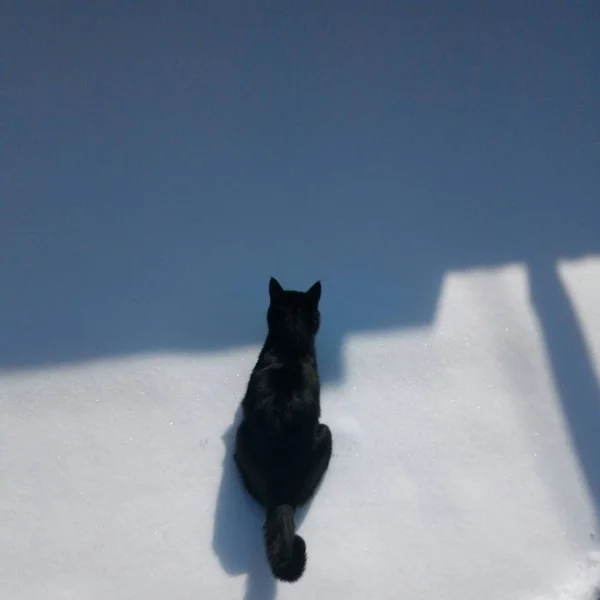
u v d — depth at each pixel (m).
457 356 1.44
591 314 1.50
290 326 1.27
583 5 1.89
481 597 1.22
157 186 1.62
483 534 1.27
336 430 1.35
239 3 1.85
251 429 1.21
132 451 1.33
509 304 1.50
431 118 1.73
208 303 1.48
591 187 1.66
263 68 1.77
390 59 1.79
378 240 1.57
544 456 1.35
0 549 1.24
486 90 1.77
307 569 1.23
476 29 1.85
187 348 1.43
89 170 1.63
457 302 1.50
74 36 1.79
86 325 1.45
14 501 1.28
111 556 1.24
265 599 1.21
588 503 1.30
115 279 1.50
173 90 1.73
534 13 1.87
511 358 1.45
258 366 1.27
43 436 1.34
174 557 1.24
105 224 1.57
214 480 1.30
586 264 1.56
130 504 1.28
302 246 1.56
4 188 1.60
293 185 1.63
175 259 1.53
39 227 1.56
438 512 1.29
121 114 1.70
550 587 1.23
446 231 1.59
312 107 1.73
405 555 1.25
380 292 1.51
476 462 1.34
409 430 1.36
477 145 1.70
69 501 1.28
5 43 1.77
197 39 1.80
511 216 1.61
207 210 1.59
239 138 1.69
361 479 1.31
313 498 1.29
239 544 1.25
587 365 1.44
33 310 1.46
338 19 1.84
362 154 1.68
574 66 1.81
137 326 1.45
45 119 1.69
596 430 1.38
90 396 1.38
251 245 1.56
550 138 1.71
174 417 1.36
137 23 1.81
